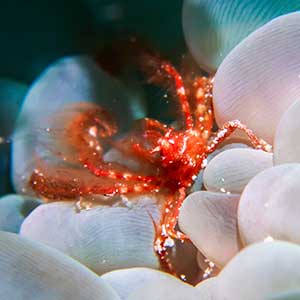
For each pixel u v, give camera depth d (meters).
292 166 0.18
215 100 0.21
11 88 0.25
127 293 0.19
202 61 0.23
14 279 0.18
